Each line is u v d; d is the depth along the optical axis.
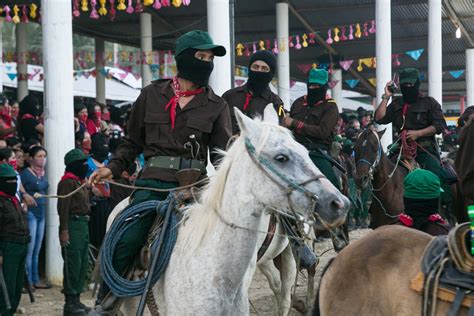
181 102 5.28
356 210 12.72
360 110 22.83
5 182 8.29
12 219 8.28
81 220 8.88
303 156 4.43
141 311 4.68
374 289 4.36
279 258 7.67
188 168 5.18
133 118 5.43
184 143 5.27
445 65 27.81
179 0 11.80
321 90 8.63
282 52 19.50
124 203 6.10
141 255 5.02
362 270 4.45
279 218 6.72
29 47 27.44
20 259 8.38
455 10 20.83
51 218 10.05
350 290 4.46
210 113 5.29
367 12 20.38
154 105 5.30
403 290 4.23
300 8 20.30
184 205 5.01
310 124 8.62
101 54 21.61
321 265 11.84
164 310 4.86
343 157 14.66
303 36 20.44
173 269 4.75
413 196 5.81
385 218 9.20
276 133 4.52
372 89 29.89
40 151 9.89
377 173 9.09
